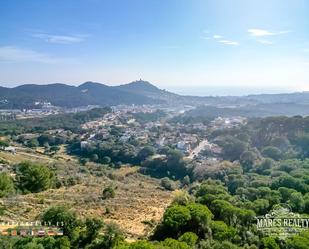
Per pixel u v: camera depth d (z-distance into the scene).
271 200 65.19
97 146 196.62
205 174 125.88
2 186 75.56
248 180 101.50
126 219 60.81
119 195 83.06
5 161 137.75
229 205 56.84
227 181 106.88
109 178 127.44
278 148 152.25
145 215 63.53
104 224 49.84
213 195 65.19
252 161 137.12
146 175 147.00
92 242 46.44
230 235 47.28
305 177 86.88
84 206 68.56
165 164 154.75
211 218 52.62
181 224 49.81
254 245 45.00
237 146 164.25
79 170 134.38
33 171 85.88
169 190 104.25
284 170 111.00
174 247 40.25
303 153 142.62
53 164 143.12
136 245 39.19
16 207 63.16
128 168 160.75
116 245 43.81
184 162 150.12
